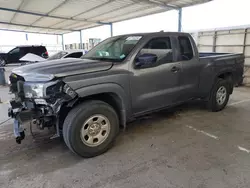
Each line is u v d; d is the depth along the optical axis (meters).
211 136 3.19
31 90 2.46
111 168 2.38
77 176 2.24
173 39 3.37
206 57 3.98
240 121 3.82
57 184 2.11
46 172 2.32
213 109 4.32
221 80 4.26
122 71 2.75
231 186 2.04
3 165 2.48
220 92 4.33
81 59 3.14
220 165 2.40
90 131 2.55
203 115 4.16
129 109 2.92
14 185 2.10
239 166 2.37
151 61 2.97
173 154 2.67
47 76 2.33
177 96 3.52
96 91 2.50
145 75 2.98
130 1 9.52
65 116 2.62
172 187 2.04
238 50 8.98
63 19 14.48
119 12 11.95
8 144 3.03
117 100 2.83
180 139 3.10
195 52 3.71
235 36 9.02
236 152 2.69
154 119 3.96
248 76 8.10
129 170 2.33
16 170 2.37
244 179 2.14
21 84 2.64
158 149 2.80
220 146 2.87
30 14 12.70
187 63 3.55
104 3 10.06
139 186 2.06
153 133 3.33
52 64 2.71
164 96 3.30
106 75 2.58
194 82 3.74
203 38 10.39
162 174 2.25
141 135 3.25
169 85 3.34
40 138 3.21
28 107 2.63
